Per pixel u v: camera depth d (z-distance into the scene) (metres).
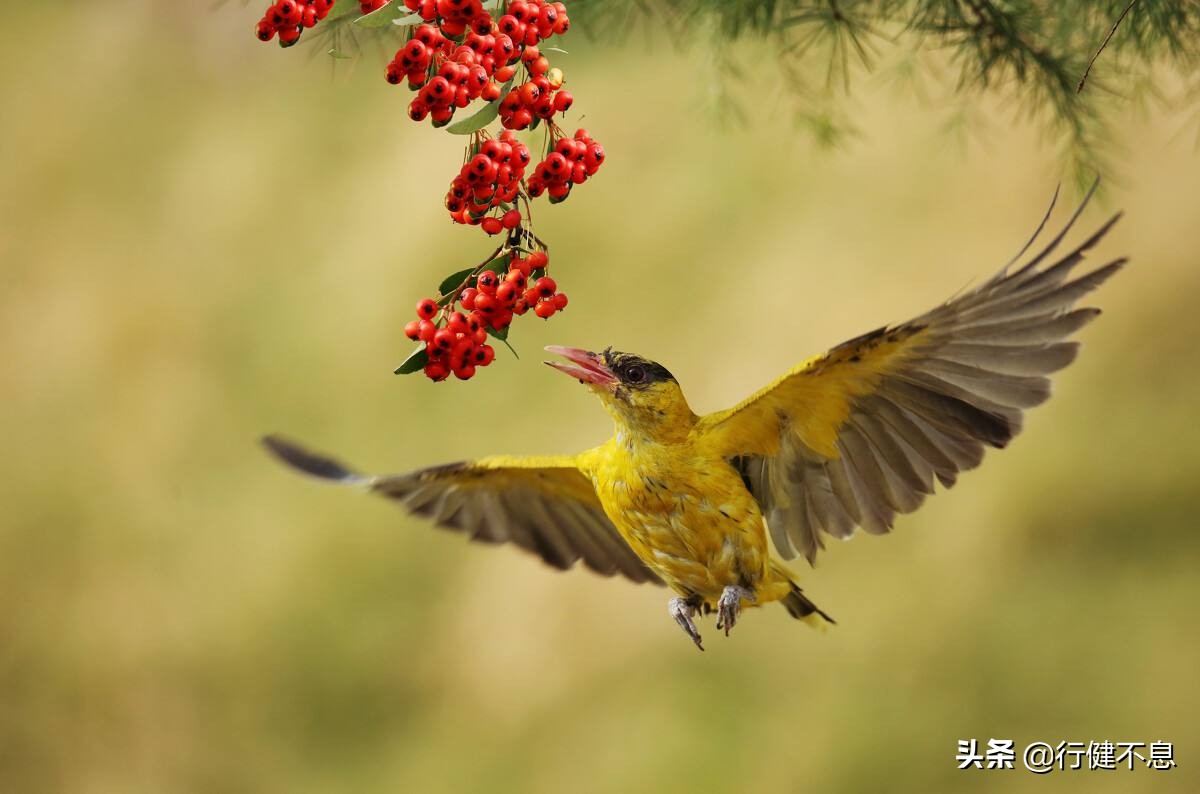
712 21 7.18
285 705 12.97
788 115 13.39
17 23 18.78
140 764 12.95
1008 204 13.15
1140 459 11.98
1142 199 12.66
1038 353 5.00
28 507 14.32
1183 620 11.13
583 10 7.03
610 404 5.79
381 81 16.92
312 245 15.77
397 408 14.19
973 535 11.95
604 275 14.09
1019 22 6.46
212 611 13.58
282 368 14.90
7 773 12.94
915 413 5.39
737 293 13.59
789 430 5.64
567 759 11.75
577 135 4.39
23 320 15.88
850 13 6.82
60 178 17.09
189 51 18.19
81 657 13.48
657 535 5.87
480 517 6.78
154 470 14.61
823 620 6.62
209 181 16.80
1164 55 6.32
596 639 12.36
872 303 13.11
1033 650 11.29
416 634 12.97
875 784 10.95
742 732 11.48
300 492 14.08
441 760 12.16
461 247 14.84
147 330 15.62
